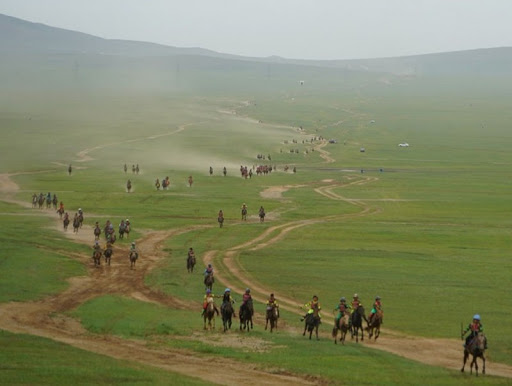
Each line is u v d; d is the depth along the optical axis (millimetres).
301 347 37594
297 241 84375
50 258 68062
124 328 42312
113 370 29906
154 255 74812
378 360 35312
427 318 49438
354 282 61906
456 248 80312
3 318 44500
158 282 60875
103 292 56250
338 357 35375
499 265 70312
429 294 57344
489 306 53438
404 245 82000
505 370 35812
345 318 39812
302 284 61344
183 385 27734
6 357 31500
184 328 42812
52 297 52969
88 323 43750
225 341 39219
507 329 46344
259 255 74938
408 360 36219
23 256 67188
